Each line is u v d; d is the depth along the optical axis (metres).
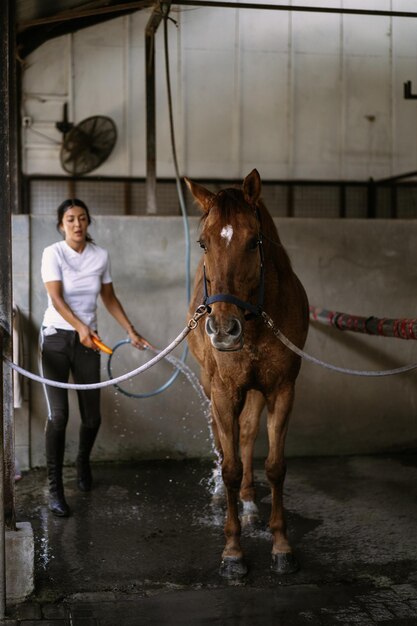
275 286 2.86
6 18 2.61
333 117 9.13
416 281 4.80
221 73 8.86
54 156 8.76
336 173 9.20
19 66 6.16
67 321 3.58
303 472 4.41
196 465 4.52
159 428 4.60
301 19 8.92
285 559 2.91
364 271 4.75
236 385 2.91
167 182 8.89
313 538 3.31
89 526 3.46
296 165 9.12
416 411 4.84
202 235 2.61
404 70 9.19
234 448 2.95
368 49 9.08
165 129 8.83
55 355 3.69
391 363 4.79
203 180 8.95
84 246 3.80
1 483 2.49
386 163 9.28
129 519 3.56
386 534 3.35
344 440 4.79
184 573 2.91
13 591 2.64
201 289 3.27
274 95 8.99
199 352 3.42
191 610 2.58
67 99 8.68
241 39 8.85
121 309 3.99
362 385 4.78
